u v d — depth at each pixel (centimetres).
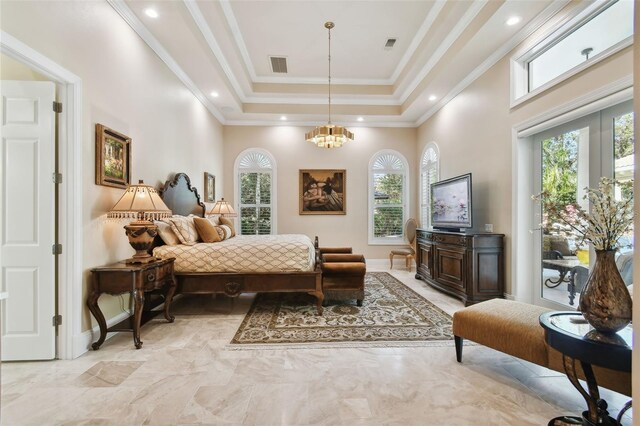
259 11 385
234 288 340
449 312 352
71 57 236
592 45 277
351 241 672
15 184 230
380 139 675
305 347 259
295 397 187
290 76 575
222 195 650
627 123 250
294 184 668
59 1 225
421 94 513
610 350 136
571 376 158
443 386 200
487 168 412
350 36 441
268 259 346
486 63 403
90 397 187
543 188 336
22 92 230
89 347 253
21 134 230
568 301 309
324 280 368
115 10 289
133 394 190
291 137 667
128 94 310
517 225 355
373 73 566
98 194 267
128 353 247
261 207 666
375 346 261
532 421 166
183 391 193
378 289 461
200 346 261
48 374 214
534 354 187
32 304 232
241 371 218
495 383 204
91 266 257
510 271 364
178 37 348
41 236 232
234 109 588
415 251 594
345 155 673
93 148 260
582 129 288
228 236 451
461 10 351
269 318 333
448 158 523
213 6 350
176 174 415
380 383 203
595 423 149
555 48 317
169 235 353
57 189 237
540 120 318
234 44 438
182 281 339
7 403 181
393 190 678
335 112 617
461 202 427
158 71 371
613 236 150
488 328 210
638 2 96
